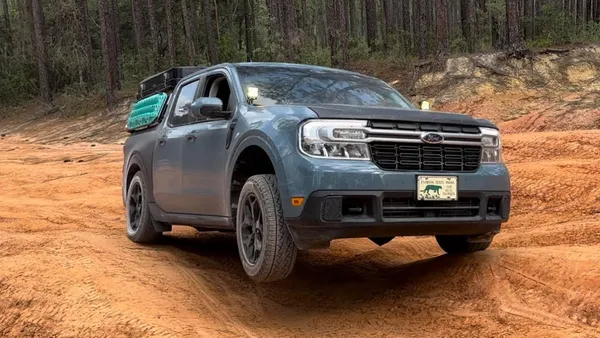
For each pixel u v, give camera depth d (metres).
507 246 6.51
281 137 4.62
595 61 22.83
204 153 5.70
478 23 33.66
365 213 4.45
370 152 4.50
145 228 7.11
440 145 4.72
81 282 5.27
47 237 7.14
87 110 36.44
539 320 4.22
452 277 5.18
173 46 36.28
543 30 28.44
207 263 6.39
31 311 5.02
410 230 4.58
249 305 5.15
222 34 45.59
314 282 5.71
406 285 5.29
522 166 9.82
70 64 45.06
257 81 5.75
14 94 45.03
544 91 21.80
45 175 15.84
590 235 6.53
